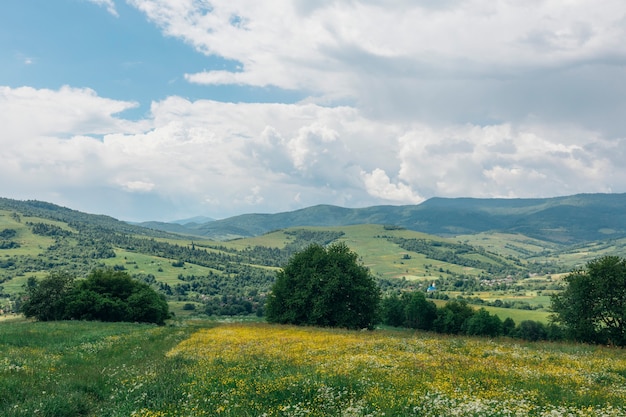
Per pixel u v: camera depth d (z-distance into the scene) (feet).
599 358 69.26
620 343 143.33
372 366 54.70
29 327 133.39
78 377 53.67
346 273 190.90
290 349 76.48
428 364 56.85
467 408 32.65
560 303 161.17
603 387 44.70
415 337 100.53
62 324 158.40
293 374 49.75
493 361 61.57
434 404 34.94
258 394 41.55
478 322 392.06
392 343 81.66
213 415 35.50
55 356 70.85
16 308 437.99
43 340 94.02
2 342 85.05
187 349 80.53
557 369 55.16
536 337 387.96
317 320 183.73
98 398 46.52
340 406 36.17
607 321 149.79
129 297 248.52
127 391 46.14
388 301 463.42
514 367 55.93
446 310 434.30
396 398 37.96
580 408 35.86
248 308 572.51
